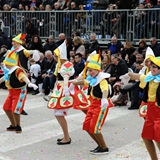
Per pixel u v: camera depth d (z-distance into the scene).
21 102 11.61
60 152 10.09
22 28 23.28
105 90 9.43
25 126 12.64
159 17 18.84
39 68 18.14
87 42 20.92
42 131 12.05
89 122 9.77
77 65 16.84
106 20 20.50
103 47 20.55
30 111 14.86
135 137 11.38
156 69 8.19
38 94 18.03
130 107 15.22
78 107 10.78
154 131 8.22
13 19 23.66
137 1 21.52
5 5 24.28
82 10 21.11
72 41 19.28
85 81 9.96
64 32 21.84
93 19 20.88
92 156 9.77
